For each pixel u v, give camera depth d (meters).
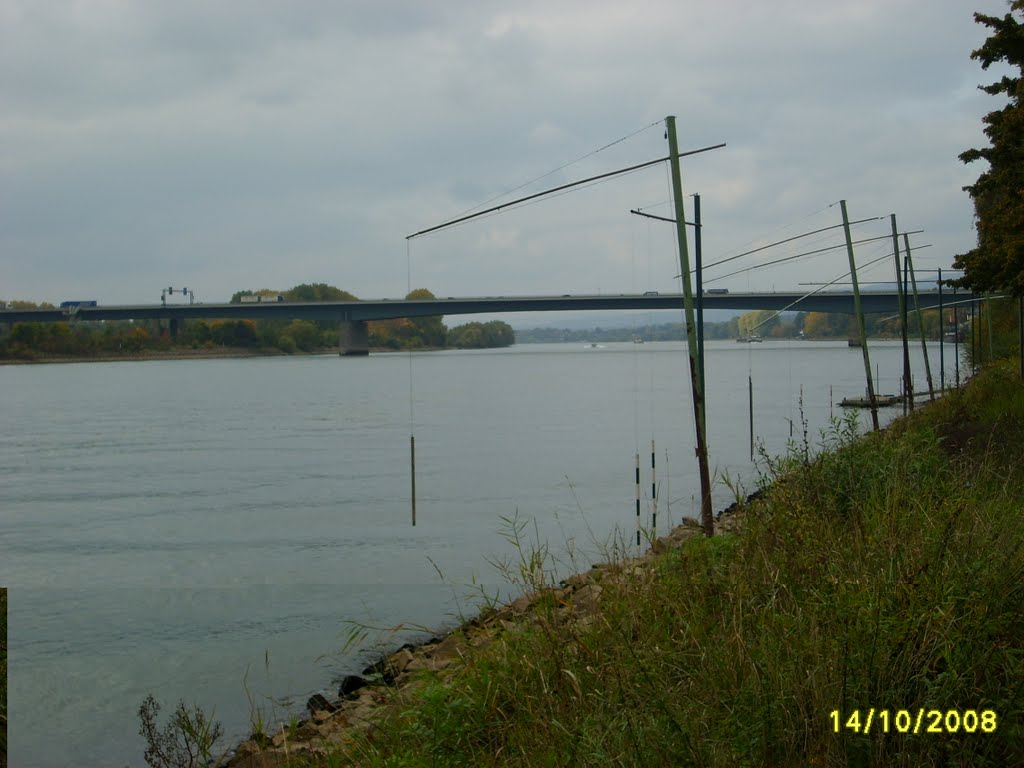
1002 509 10.99
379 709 10.44
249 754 11.16
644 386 120.50
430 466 44.91
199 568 24.03
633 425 66.00
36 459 51.12
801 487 13.44
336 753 9.62
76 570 23.94
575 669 8.79
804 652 7.32
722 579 10.30
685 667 8.22
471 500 34.25
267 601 20.20
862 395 82.69
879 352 193.12
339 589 21.12
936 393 67.56
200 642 17.05
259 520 31.25
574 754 7.15
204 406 92.81
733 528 12.91
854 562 8.99
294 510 33.12
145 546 27.22
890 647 7.02
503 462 46.09
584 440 56.69
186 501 35.75
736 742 6.75
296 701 13.89
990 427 25.38
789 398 86.62
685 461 44.41
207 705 13.73
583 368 187.62
